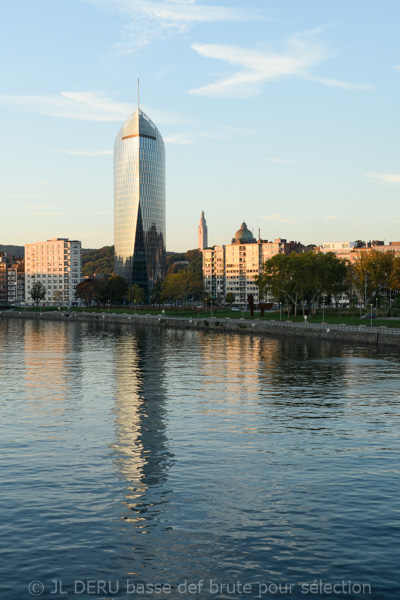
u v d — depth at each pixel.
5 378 98.44
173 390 85.44
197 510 38.72
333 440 56.25
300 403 75.19
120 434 58.59
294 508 38.81
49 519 37.22
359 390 85.00
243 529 35.75
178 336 199.38
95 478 44.94
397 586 29.12
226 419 65.62
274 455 51.09
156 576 30.50
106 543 33.97
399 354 132.75
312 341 170.62
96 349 152.38
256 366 113.06
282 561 31.80
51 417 66.75
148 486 43.16
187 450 52.72
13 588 29.19
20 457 50.50
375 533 34.75
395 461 49.06
